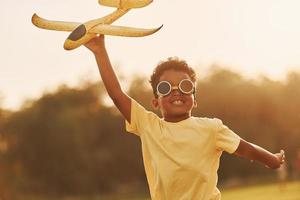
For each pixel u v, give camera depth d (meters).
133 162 71.50
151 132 4.80
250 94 75.06
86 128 69.88
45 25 4.74
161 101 4.78
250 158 4.90
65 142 68.38
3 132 67.81
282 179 39.12
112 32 4.66
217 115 75.56
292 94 75.00
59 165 68.50
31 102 70.06
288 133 74.25
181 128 4.74
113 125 71.25
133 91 72.81
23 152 68.00
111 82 4.84
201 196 4.69
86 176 69.25
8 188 66.38
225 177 70.62
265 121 75.19
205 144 4.72
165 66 4.80
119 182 71.12
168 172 4.69
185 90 4.72
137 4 4.64
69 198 68.50
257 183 62.75
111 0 4.66
